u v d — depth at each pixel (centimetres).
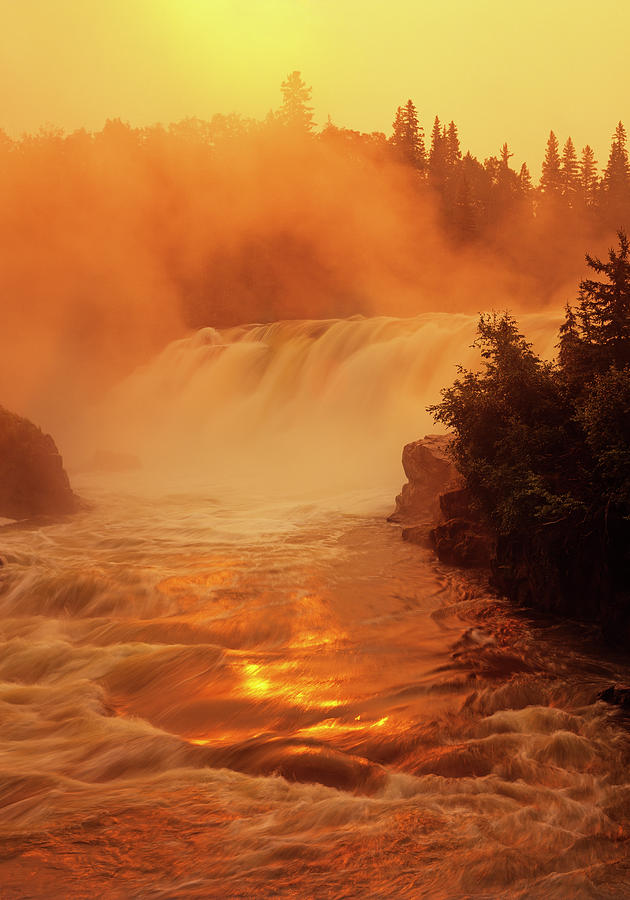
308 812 639
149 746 788
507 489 1291
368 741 800
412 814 636
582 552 1210
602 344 1373
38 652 1096
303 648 1098
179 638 1159
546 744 781
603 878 534
